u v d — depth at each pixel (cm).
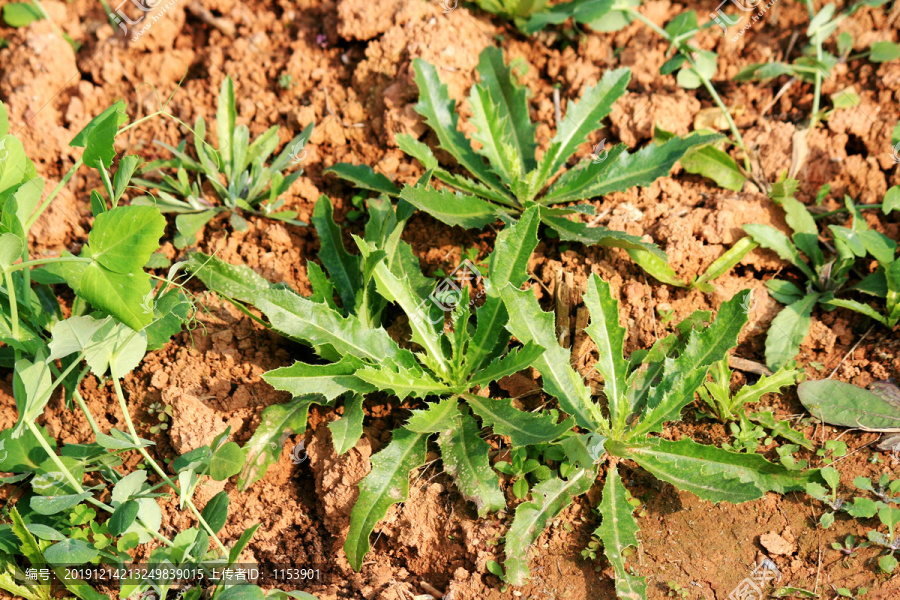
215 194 137
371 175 135
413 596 127
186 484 125
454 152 135
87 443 130
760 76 139
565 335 131
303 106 139
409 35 139
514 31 143
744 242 133
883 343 132
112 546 127
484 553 127
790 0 142
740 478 127
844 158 137
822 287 133
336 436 127
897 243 134
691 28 139
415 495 128
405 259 132
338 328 128
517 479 128
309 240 136
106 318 126
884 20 141
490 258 129
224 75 140
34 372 125
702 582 126
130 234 122
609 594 126
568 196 134
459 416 129
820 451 129
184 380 131
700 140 133
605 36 142
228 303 133
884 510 126
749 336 133
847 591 125
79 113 139
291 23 142
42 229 135
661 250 132
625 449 128
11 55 141
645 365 131
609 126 139
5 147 126
